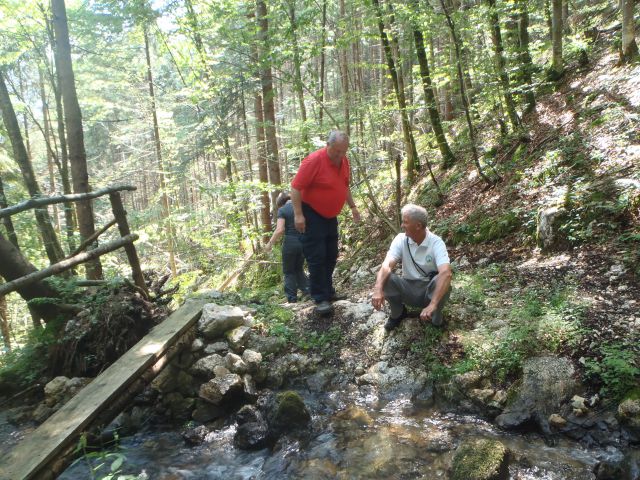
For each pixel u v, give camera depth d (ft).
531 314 11.96
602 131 17.33
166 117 44.14
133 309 14.80
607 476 7.64
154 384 12.62
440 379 11.35
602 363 9.77
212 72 28.86
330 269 15.58
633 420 8.43
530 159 19.51
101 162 74.38
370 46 47.57
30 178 21.76
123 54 37.09
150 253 47.73
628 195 13.87
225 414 11.89
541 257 14.94
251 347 13.52
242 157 57.36
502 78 21.18
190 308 15.05
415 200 25.36
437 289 11.09
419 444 9.37
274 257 29.91
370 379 12.17
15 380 14.85
